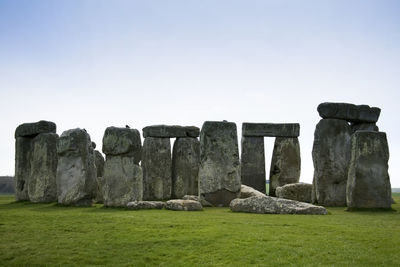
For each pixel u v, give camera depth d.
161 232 11.79
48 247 10.77
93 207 18.88
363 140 18.14
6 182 45.50
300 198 22.75
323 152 21.98
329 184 21.80
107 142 18.89
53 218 14.05
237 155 21.20
